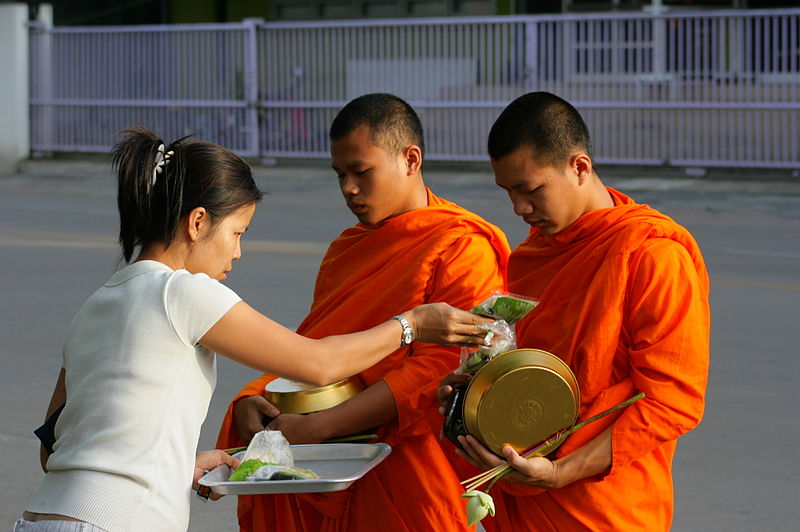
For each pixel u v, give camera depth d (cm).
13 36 4038
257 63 3684
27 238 2319
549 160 503
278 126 3684
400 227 593
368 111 591
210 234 484
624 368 498
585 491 500
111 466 455
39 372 1285
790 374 1219
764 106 3002
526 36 3266
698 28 3059
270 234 2322
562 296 508
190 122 3825
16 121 4047
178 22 4862
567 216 512
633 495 503
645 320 486
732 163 3062
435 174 3362
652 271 485
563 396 486
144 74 3888
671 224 502
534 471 482
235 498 932
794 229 2306
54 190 3359
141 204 479
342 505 593
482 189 3092
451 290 577
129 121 3941
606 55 3184
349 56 3544
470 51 3366
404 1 4350
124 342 464
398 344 513
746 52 3012
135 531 452
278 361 480
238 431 599
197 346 475
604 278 490
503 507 533
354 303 591
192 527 867
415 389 568
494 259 593
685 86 3102
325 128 3609
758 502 884
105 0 4944
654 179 3102
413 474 578
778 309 1523
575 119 509
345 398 582
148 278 473
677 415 481
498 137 509
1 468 984
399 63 3469
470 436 494
